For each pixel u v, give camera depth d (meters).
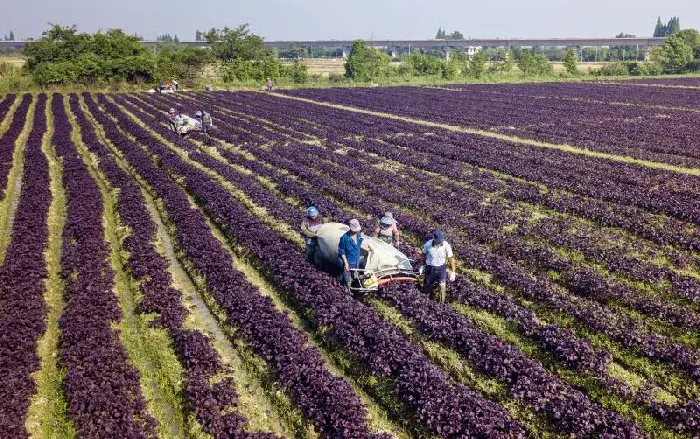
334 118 53.84
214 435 11.26
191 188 28.86
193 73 99.50
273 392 12.54
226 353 14.47
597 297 16.34
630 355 13.41
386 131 45.91
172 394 12.78
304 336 14.66
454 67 110.19
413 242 21.17
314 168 33.12
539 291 16.09
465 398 11.44
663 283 17.20
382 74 108.44
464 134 43.91
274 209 24.50
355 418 11.12
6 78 90.12
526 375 12.27
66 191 29.42
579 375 12.70
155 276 18.31
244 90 88.88
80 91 87.25
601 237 21.23
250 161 34.03
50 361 14.05
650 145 38.16
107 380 12.59
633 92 75.00
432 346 13.92
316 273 17.42
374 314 14.98
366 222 22.56
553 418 11.07
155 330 15.27
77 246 20.75
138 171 32.53
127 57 93.19
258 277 18.77
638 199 25.42
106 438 10.91
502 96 74.12
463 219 22.84
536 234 21.33
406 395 11.83
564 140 40.69
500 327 14.74
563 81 100.44
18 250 20.16
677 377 12.47
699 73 112.12
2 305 16.33
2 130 49.09
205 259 19.33
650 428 10.98
